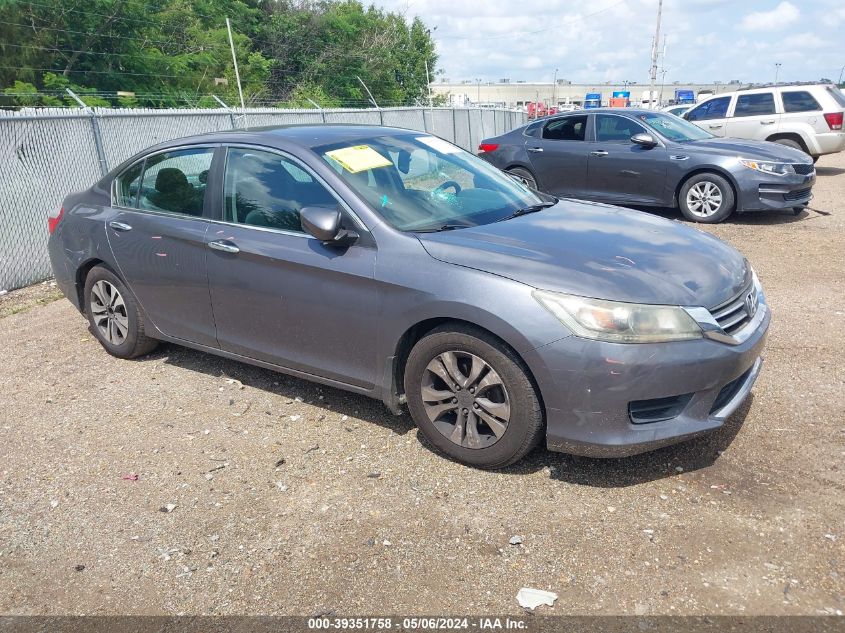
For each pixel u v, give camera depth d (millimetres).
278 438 3910
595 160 10320
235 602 2684
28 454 3893
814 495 3117
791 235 8609
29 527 3229
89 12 20578
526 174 11102
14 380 4961
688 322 3096
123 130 9320
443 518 3111
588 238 3621
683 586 2617
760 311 3637
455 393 3428
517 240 3527
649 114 10422
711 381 3139
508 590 2656
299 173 3941
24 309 6840
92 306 5176
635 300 3062
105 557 2992
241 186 4172
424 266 3406
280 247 3891
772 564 2701
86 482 3576
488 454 3377
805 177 9203
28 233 7879
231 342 4312
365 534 3033
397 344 3535
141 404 4438
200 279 4309
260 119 12586
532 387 3191
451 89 96688
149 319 4809
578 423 3119
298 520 3160
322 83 33312
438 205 3941
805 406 3959
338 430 3965
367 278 3553
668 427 3154
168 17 24578
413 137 4621
